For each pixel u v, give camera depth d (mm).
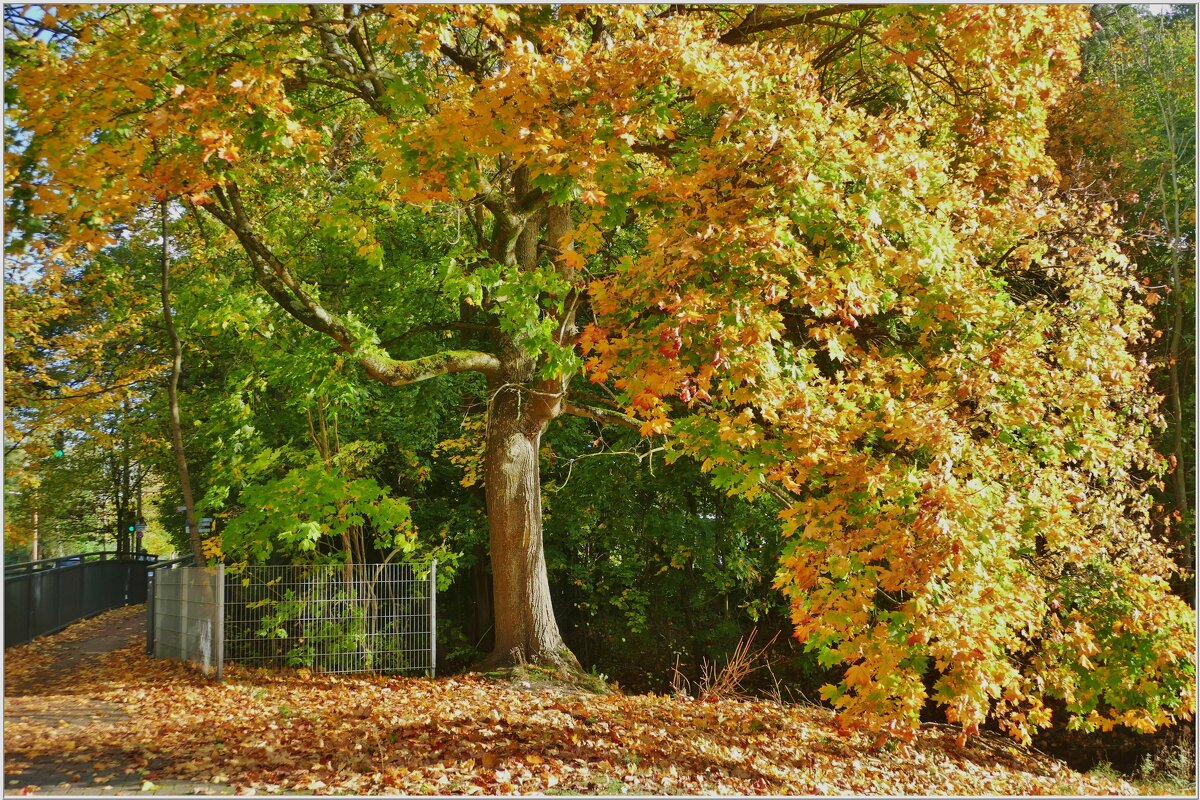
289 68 8133
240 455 13852
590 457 18156
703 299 6570
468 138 7582
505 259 12242
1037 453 8578
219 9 6938
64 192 6473
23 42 6961
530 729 8508
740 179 7043
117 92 6824
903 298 7879
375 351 11344
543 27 8836
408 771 6887
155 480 28578
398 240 15977
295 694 10266
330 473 13258
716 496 18938
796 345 10242
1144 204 17500
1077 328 8992
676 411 13203
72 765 6812
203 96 6980
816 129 7289
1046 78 9078
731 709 10719
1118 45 18609
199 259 14656
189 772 6660
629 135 7359
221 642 11250
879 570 7105
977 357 7750
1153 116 18328
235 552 13930
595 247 8047
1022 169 9625
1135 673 8969
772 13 12117
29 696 9961
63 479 22766
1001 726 7797
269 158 11523
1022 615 7406
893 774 8641
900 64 10078
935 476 6633
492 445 12641
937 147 10195
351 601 12461
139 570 25969
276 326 13406
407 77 8820
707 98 7277
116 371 19047
